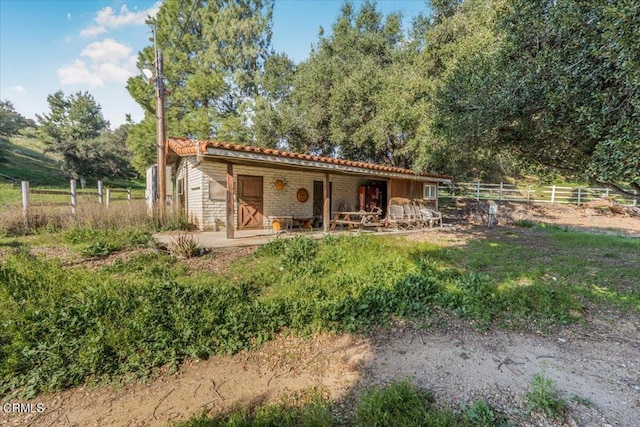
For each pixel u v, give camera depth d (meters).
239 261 5.49
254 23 16.78
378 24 16.78
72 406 2.08
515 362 2.61
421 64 11.39
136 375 2.38
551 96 3.44
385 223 10.95
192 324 2.95
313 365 2.57
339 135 14.25
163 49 16.20
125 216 7.89
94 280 3.96
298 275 4.69
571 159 4.41
